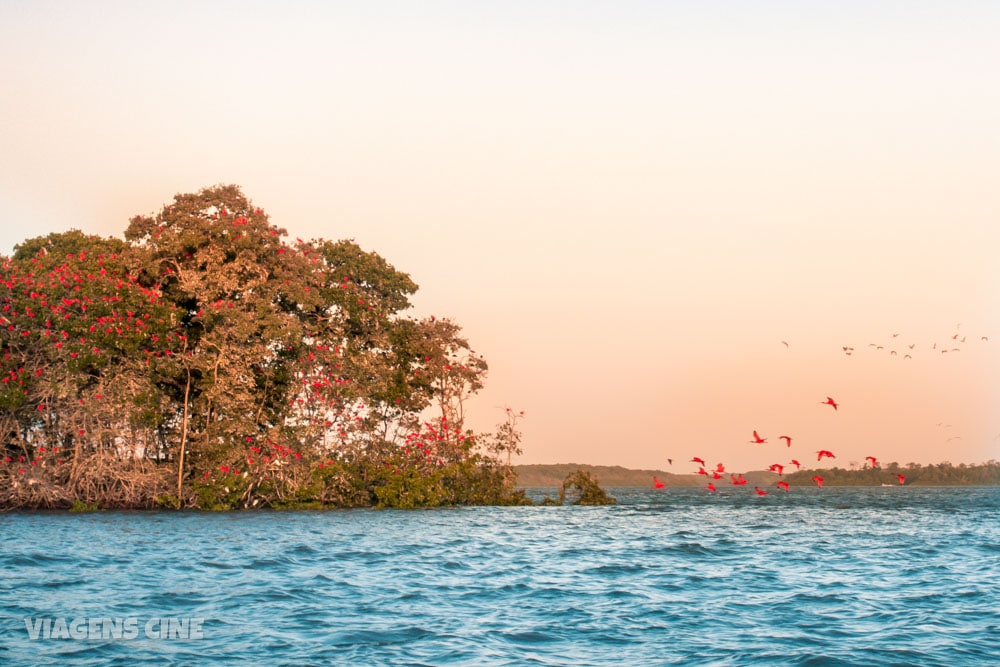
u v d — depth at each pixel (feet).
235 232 168.14
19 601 64.13
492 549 109.29
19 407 154.40
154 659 49.01
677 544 119.34
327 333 185.98
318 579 79.36
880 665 50.60
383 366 187.01
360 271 201.05
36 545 98.73
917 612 66.90
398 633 56.90
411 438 190.60
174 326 161.07
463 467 199.11
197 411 171.22
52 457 160.15
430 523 148.56
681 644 55.36
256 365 172.35
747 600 71.97
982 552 111.55
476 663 49.83
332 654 50.98
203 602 66.13
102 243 176.14
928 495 407.23
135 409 155.22
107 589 70.44
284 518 150.92
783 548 115.65
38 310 150.71
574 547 114.01
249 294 167.63
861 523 170.91
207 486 164.76
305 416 174.50
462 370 209.05
